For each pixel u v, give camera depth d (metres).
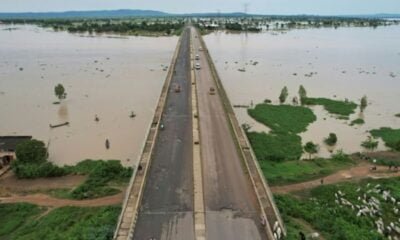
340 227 31.45
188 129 45.88
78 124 60.81
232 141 42.41
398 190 40.22
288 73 103.25
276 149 52.19
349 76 101.25
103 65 110.56
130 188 31.38
